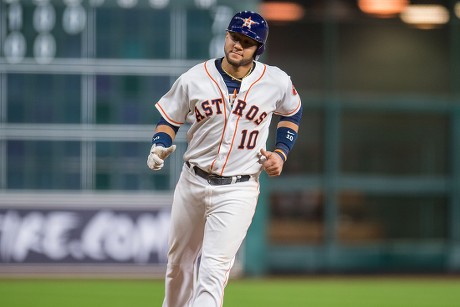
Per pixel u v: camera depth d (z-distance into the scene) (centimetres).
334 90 4709
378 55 4741
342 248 4700
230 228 1845
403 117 4738
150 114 4084
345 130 4731
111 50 4050
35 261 4056
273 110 1861
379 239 4734
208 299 1816
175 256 1950
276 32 4697
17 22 4000
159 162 1820
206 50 4066
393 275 4519
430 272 4694
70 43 4031
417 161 4738
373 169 4741
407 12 4741
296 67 4706
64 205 4066
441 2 4741
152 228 4088
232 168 1852
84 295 3375
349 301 3322
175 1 4050
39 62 4022
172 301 2005
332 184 4703
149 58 4059
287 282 4047
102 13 4038
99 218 4078
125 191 4094
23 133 4038
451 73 4759
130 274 4069
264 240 4256
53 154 4059
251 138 1844
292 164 4709
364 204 4738
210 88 1820
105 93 4059
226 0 4056
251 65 1852
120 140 4081
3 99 4025
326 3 4703
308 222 4700
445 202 4756
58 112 4050
